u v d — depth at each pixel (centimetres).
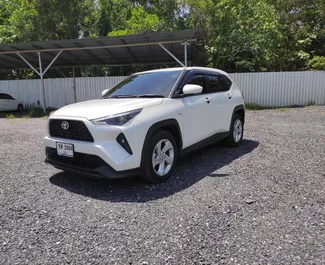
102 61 1655
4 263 216
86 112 356
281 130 740
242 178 388
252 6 1548
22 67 1745
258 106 1316
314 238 240
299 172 408
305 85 1330
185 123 416
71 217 287
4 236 254
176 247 232
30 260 219
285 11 1848
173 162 396
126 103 370
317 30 1752
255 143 603
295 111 1147
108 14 2458
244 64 1584
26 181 395
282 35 1631
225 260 213
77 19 2136
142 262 213
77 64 1739
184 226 264
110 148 329
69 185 377
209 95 488
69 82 1551
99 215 290
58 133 378
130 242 241
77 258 221
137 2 2547
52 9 1964
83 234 255
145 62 1756
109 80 1501
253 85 1370
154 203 315
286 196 327
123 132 330
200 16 1628
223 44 1566
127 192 348
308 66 1530
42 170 445
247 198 323
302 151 522
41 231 262
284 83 1341
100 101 415
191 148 438
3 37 1980
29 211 302
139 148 344
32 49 1238
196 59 1684
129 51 1369
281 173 405
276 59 1631
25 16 1983
